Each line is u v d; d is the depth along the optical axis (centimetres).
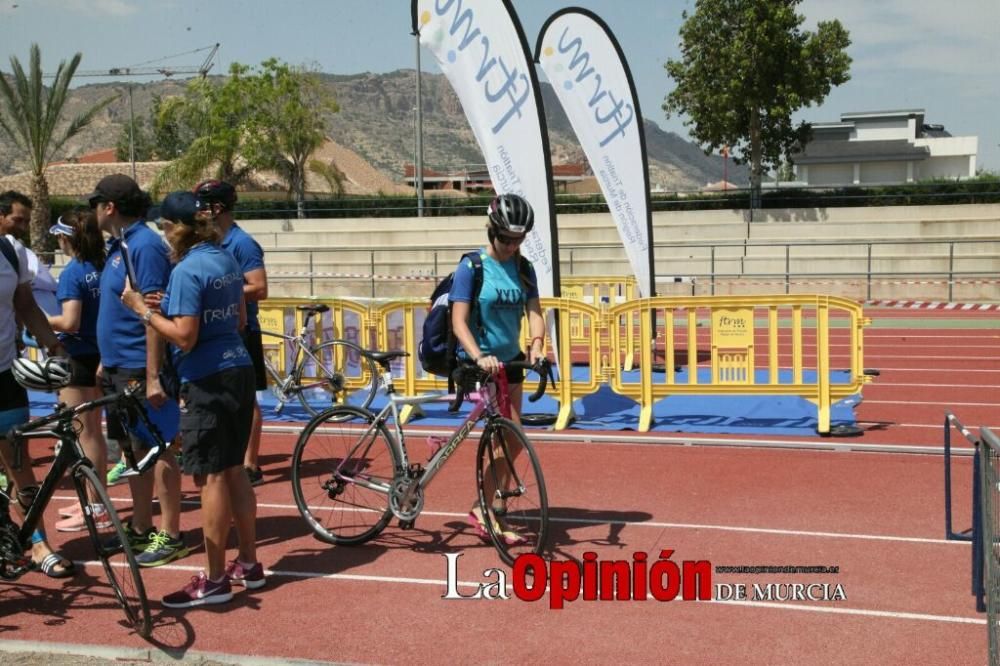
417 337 984
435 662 424
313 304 1020
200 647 443
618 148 1184
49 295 782
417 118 3109
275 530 616
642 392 909
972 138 6278
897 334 1706
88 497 479
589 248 2641
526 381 954
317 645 443
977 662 416
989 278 2358
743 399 1037
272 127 3534
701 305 894
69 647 444
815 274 2483
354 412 587
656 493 688
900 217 2734
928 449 789
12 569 502
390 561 553
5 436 524
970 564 534
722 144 3005
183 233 479
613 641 443
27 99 3153
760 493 683
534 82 984
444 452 562
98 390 617
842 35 2825
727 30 2861
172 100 3738
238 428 488
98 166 5181
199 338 477
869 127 6906
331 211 3284
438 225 3022
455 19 1000
